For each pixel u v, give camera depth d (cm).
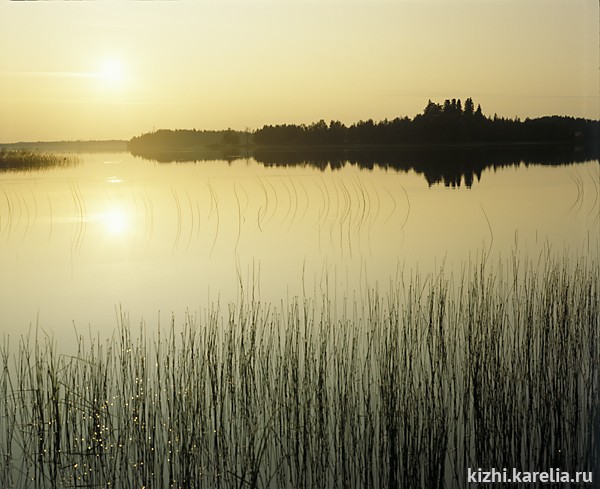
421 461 327
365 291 591
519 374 366
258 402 367
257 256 776
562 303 421
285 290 611
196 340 457
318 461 332
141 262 759
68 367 417
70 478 331
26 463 337
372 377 388
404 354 373
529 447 344
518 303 447
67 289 640
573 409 353
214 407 346
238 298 587
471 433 351
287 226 957
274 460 336
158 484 326
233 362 384
